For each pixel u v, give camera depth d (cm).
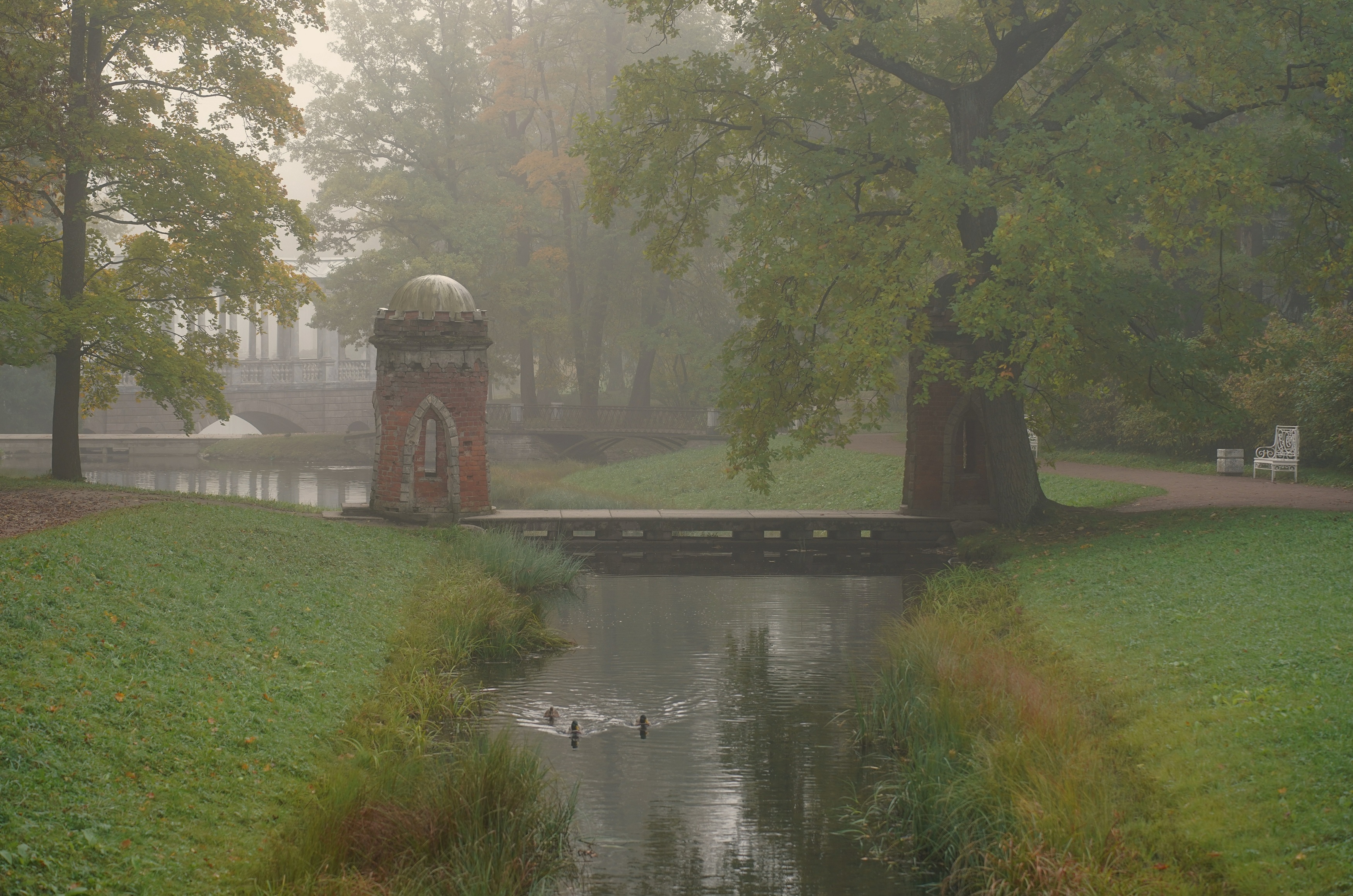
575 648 1692
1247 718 978
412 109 5919
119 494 2262
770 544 2611
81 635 1098
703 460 4281
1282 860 754
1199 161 1934
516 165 5697
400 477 2533
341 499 4000
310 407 6969
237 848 788
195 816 817
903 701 1236
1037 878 760
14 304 2336
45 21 2564
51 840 711
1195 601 1449
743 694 1404
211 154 2598
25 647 1020
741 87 2408
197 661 1145
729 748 1177
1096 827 816
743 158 2508
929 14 3281
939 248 2138
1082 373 2288
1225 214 1948
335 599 1619
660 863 882
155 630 1200
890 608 2048
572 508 3669
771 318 2370
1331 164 2109
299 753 993
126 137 2498
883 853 905
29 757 804
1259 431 3278
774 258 2250
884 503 3212
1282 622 1259
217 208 2623
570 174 5581
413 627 1592
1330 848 745
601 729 1243
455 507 2555
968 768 973
